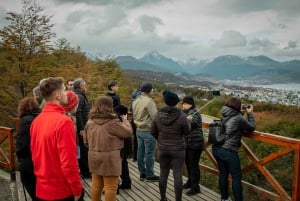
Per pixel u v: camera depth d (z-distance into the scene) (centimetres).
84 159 536
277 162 935
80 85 504
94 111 348
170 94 388
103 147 342
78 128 486
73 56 1769
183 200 458
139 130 519
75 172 232
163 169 409
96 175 360
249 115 399
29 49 1370
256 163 421
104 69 1861
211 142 407
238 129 389
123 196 474
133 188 507
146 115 509
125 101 1778
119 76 1947
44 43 1384
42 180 242
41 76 1372
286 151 368
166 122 386
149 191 494
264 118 1903
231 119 389
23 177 300
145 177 545
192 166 470
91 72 1655
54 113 239
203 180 761
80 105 489
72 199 248
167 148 392
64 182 241
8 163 552
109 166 342
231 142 389
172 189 504
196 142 456
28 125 295
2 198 476
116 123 346
